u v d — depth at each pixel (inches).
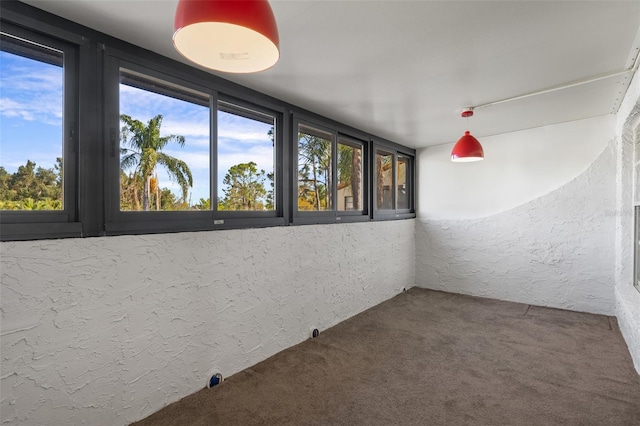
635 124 115.3
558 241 151.3
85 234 66.5
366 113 128.7
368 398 81.0
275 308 105.7
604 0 59.9
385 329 127.2
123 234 72.1
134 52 74.8
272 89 102.4
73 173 66.0
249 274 97.2
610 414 73.4
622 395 80.7
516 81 97.9
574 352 105.3
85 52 67.2
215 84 91.6
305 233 117.6
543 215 154.9
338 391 84.0
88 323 64.4
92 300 64.9
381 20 65.9
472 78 95.4
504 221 165.9
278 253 106.8
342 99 112.3
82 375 63.7
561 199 150.1
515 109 126.2
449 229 183.6
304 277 117.0
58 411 60.7
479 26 68.4
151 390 74.4
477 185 175.9
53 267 59.9
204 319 85.3
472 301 164.6
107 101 70.0
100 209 69.0
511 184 164.6
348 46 76.4
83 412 63.9
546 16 64.9
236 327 93.5
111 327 67.7
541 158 155.3
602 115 138.1
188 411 75.5
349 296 140.2
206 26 42.3
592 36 72.6
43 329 58.8
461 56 81.7
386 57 82.1
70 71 66.2
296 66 86.6
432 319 138.2
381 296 163.0
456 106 120.9
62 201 65.0
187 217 84.9
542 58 83.1
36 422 58.2
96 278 65.5
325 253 126.8
